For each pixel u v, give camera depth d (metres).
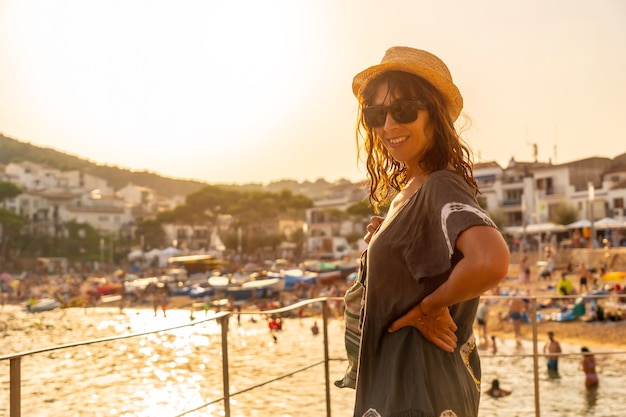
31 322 48.44
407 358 1.82
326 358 4.40
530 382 15.59
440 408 1.77
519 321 21.50
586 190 76.00
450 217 1.70
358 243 101.12
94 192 142.50
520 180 81.50
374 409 1.83
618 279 33.84
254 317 31.47
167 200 179.50
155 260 112.88
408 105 1.91
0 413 3.33
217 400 3.68
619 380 15.45
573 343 19.92
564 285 24.83
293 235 115.88
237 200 120.56
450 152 1.96
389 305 1.85
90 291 66.31
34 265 112.25
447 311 1.81
